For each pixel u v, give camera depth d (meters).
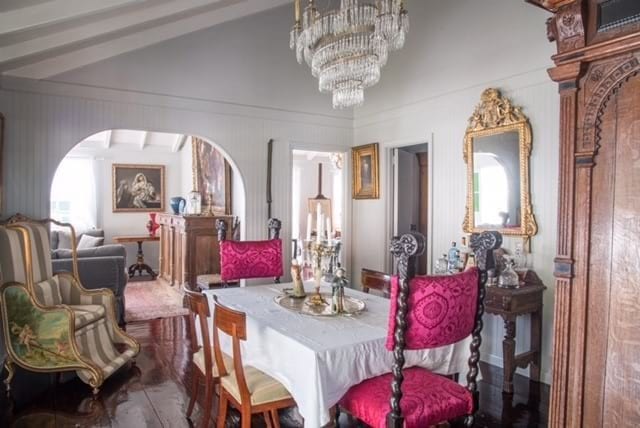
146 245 8.20
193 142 7.39
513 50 3.46
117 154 8.00
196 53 4.30
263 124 4.75
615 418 1.40
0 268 3.15
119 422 2.62
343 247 5.38
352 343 1.90
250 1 4.41
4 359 3.34
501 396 3.03
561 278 1.52
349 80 2.88
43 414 2.73
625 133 1.37
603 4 1.40
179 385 3.17
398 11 2.59
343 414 2.71
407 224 5.14
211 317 2.68
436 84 4.16
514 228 3.42
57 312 3.06
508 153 3.47
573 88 1.48
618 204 1.39
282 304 2.62
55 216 7.60
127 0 2.97
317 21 2.67
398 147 4.81
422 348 1.77
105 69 3.90
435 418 1.82
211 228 5.89
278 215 4.88
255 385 2.12
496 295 3.07
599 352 1.44
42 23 2.75
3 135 3.50
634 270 1.35
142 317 5.00
